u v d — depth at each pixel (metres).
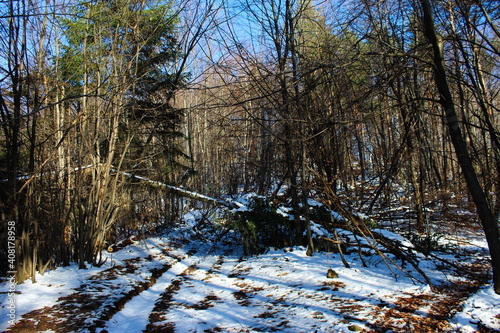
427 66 6.32
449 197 13.06
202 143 23.27
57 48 8.73
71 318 5.32
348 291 6.09
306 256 9.00
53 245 8.19
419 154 12.40
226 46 7.62
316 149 9.05
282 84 7.80
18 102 7.23
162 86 10.62
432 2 6.75
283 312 5.37
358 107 7.89
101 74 9.59
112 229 11.26
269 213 9.93
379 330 4.42
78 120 8.62
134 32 9.91
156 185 12.30
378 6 7.26
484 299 5.21
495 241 5.36
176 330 5.00
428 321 4.64
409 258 7.07
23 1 7.20
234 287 7.23
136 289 7.27
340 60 6.24
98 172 8.96
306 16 8.75
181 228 14.98
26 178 7.77
